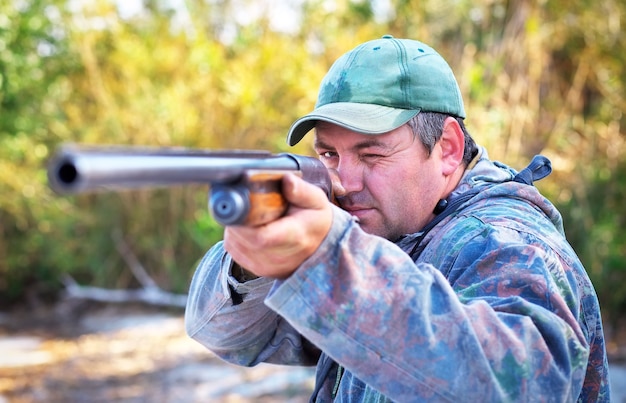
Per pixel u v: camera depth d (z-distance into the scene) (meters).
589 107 7.64
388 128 1.60
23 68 8.64
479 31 7.69
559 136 7.16
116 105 9.41
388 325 1.17
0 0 8.31
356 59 1.68
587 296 1.54
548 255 1.42
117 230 9.27
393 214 1.65
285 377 5.66
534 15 7.36
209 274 1.77
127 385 6.12
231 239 1.17
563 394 1.22
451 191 1.75
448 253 1.52
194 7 9.52
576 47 7.44
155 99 9.11
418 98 1.65
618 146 6.88
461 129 1.74
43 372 6.68
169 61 9.32
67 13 9.45
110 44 9.70
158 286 9.23
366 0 7.95
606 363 1.63
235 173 1.07
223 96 8.83
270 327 1.86
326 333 1.17
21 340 8.06
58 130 9.55
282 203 1.15
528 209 1.58
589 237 6.14
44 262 9.74
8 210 9.52
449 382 1.16
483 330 1.21
